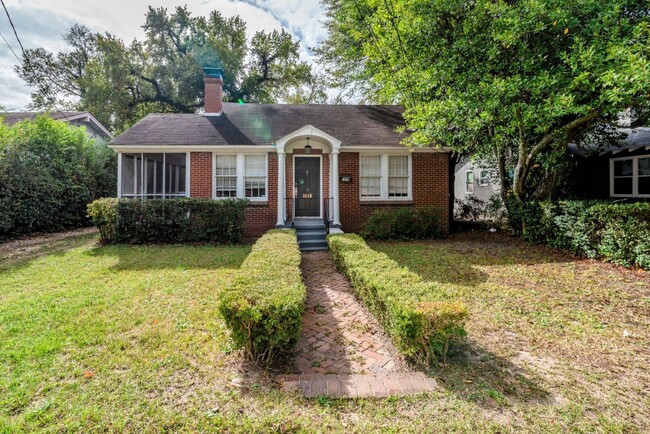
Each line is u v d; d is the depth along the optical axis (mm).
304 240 9977
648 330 4043
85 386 2887
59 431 2367
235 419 2490
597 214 7441
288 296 3459
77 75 26641
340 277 6668
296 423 2449
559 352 3521
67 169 13102
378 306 4125
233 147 11125
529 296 5281
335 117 13242
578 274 6465
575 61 6527
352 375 3109
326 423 2459
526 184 11227
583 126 8859
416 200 11883
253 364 3266
